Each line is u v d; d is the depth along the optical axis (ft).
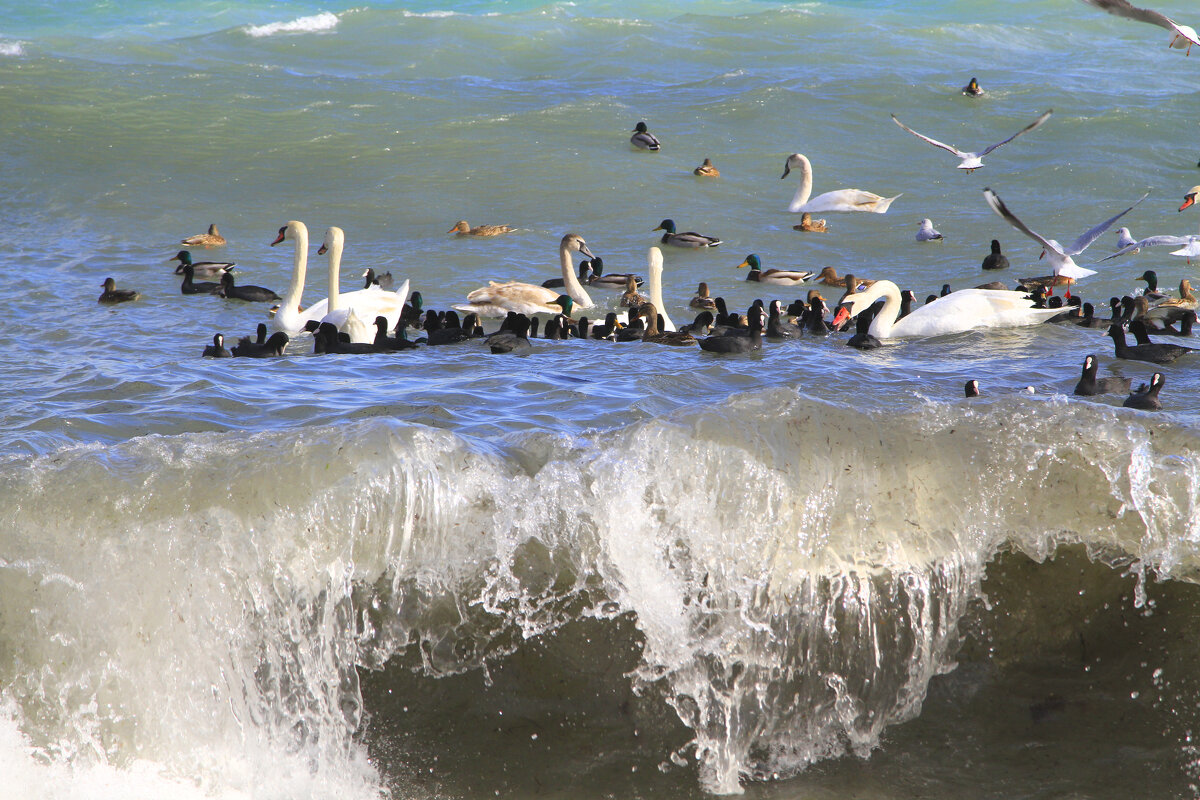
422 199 289.53
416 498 54.34
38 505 53.62
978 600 54.29
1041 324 170.50
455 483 54.75
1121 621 53.72
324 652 54.08
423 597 53.98
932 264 241.96
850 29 502.79
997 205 159.63
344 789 51.21
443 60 452.35
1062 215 269.23
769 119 357.82
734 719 52.90
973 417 56.70
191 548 53.26
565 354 134.82
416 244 258.78
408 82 414.82
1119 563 53.83
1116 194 282.56
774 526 54.49
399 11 520.42
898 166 316.19
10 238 252.21
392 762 51.72
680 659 53.78
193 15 555.69
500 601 54.29
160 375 111.45
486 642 54.24
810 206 278.26
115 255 242.99
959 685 53.42
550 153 324.19
